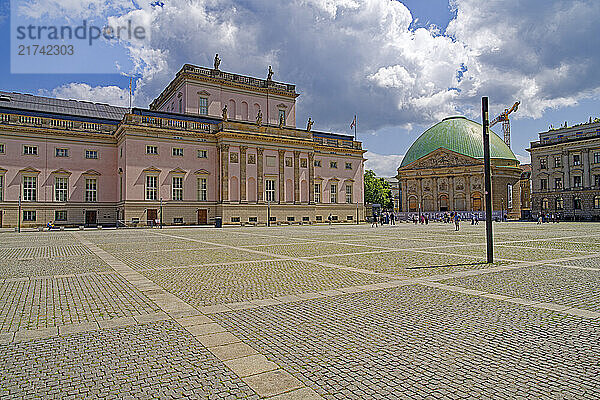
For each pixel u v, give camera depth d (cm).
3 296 1244
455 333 859
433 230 5253
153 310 1071
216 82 7888
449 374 655
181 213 6756
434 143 14400
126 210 6306
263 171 7288
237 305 1118
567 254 2273
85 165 6738
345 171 8794
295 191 7656
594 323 927
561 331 868
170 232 4850
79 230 5544
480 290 1291
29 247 2859
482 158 12625
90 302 1162
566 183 10481
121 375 662
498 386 612
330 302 1143
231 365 699
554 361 705
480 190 12562
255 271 1692
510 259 2050
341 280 1475
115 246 2902
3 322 966
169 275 1609
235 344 804
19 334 875
